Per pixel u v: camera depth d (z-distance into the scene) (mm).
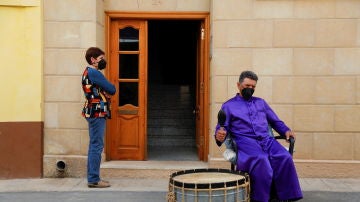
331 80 6973
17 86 7008
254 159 4965
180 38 14266
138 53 7629
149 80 14312
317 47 6969
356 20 6930
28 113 7035
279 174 5047
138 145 7668
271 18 6984
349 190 6383
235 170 4914
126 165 7242
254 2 6984
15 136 7035
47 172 7137
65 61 7098
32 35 7000
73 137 7121
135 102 7672
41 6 7004
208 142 7574
